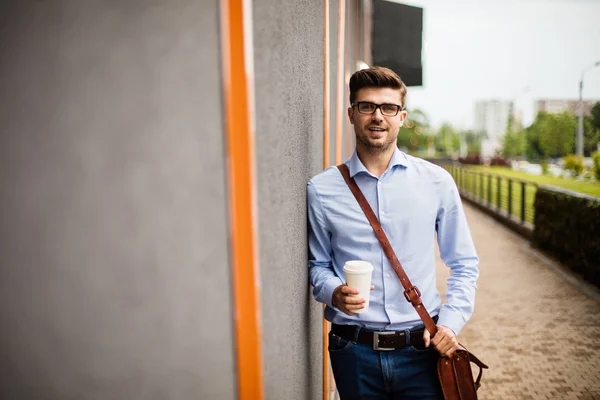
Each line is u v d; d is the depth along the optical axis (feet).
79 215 3.02
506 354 13.88
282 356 4.02
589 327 15.65
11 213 3.05
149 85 2.90
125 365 3.10
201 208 2.95
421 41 21.27
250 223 2.95
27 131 2.98
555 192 24.63
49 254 3.05
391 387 5.99
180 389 3.10
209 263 2.99
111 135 2.95
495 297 19.04
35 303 3.09
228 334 3.03
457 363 5.63
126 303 3.05
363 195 6.03
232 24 2.81
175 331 3.06
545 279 21.33
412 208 5.94
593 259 19.85
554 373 12.62
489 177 46.19
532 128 190.60
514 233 34.09
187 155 2.92
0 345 3.13
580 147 79.00
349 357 6.03
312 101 6.23
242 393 3.08
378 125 5.73
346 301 5.33
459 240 6.19
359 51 20.52
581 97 78.84
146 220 2.99
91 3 2.88
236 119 2.87
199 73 2.86
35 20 2.90
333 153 9.64
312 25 6.11
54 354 3.12
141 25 2.87
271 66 3.57
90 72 2.92
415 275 5.97
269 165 3.51
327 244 6.37
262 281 3.26
